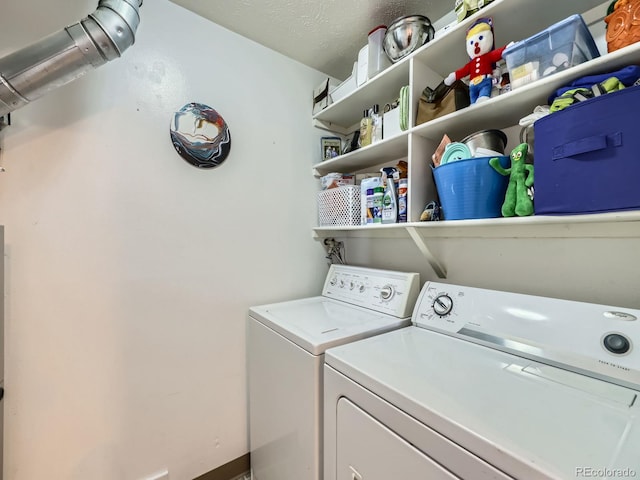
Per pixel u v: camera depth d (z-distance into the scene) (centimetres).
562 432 52
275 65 164
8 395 100
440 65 123
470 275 130
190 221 137
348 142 171
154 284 128
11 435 101
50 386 107
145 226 126
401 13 134
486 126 113
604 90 70
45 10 106
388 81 136
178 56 133
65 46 88
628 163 62
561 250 102
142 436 125
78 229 112
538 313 89
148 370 127
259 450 136
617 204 64
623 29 70
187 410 136
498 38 108
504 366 80
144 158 125
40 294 105
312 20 140
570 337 80
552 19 97
